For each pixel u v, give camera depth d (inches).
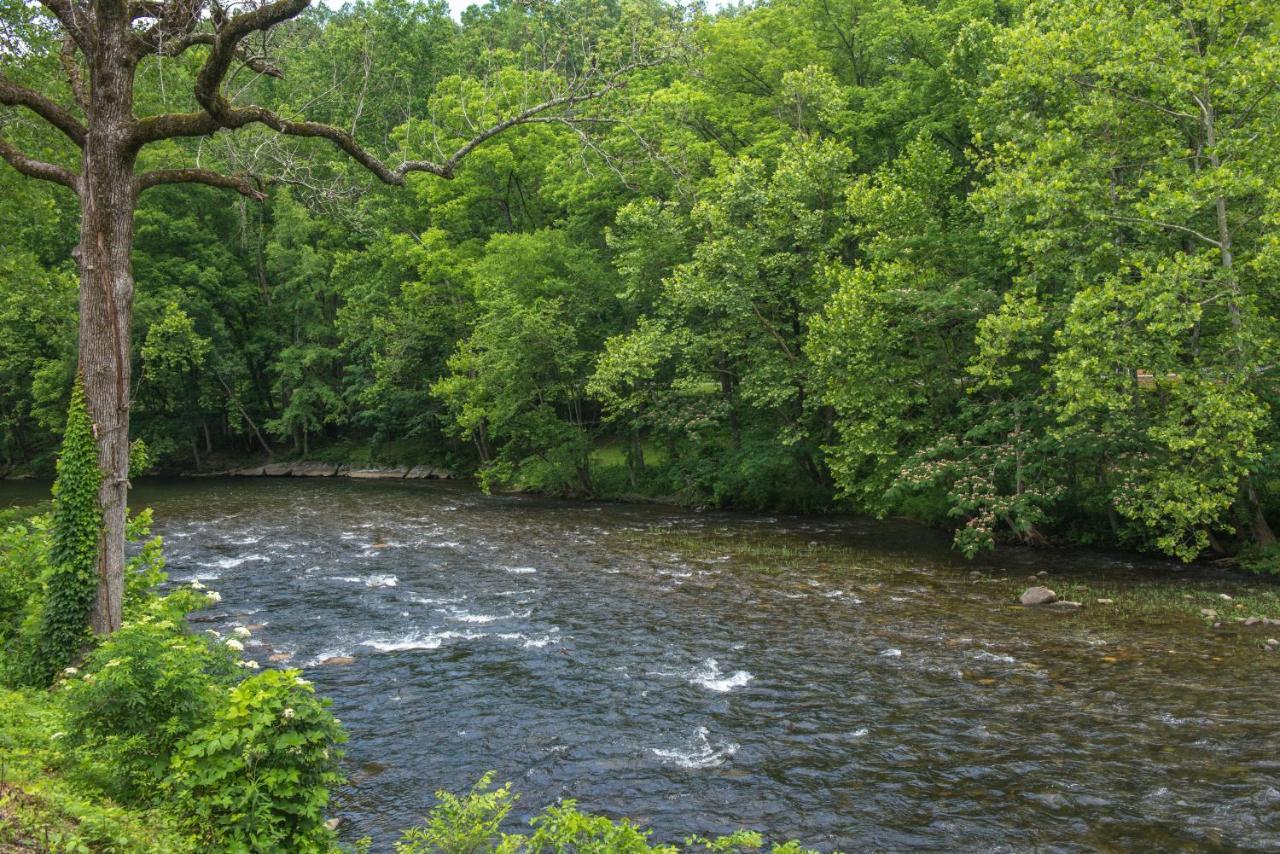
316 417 2357.3
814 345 1021.2
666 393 1441.9
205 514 1382.9
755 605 733.3
